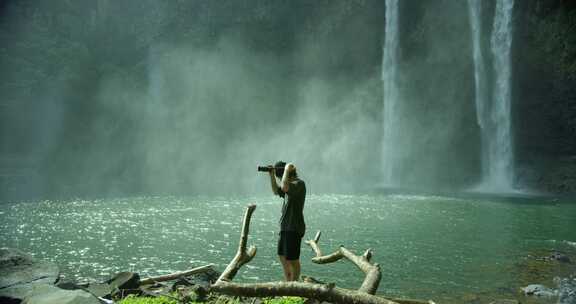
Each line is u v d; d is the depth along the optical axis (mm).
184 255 10859
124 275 6438
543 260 10922
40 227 15008
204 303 5336
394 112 45438
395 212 20391
